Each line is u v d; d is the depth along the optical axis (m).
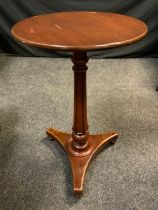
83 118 1.37
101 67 2.58
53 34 1.10
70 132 1.69
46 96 2.08
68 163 1.46
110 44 0.98
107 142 1.53
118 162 1.46
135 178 1.37
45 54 2.80
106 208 1.22
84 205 1.24
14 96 2.09
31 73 2.46
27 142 1.61
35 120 1.80
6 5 2.61
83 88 1.30
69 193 1.29
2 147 1.58
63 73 2.46
